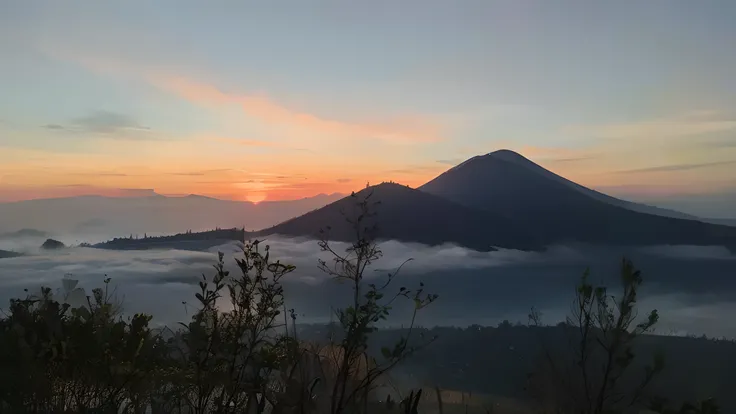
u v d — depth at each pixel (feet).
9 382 9.88
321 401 10.33
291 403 9.72
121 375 9.92
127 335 10.46
